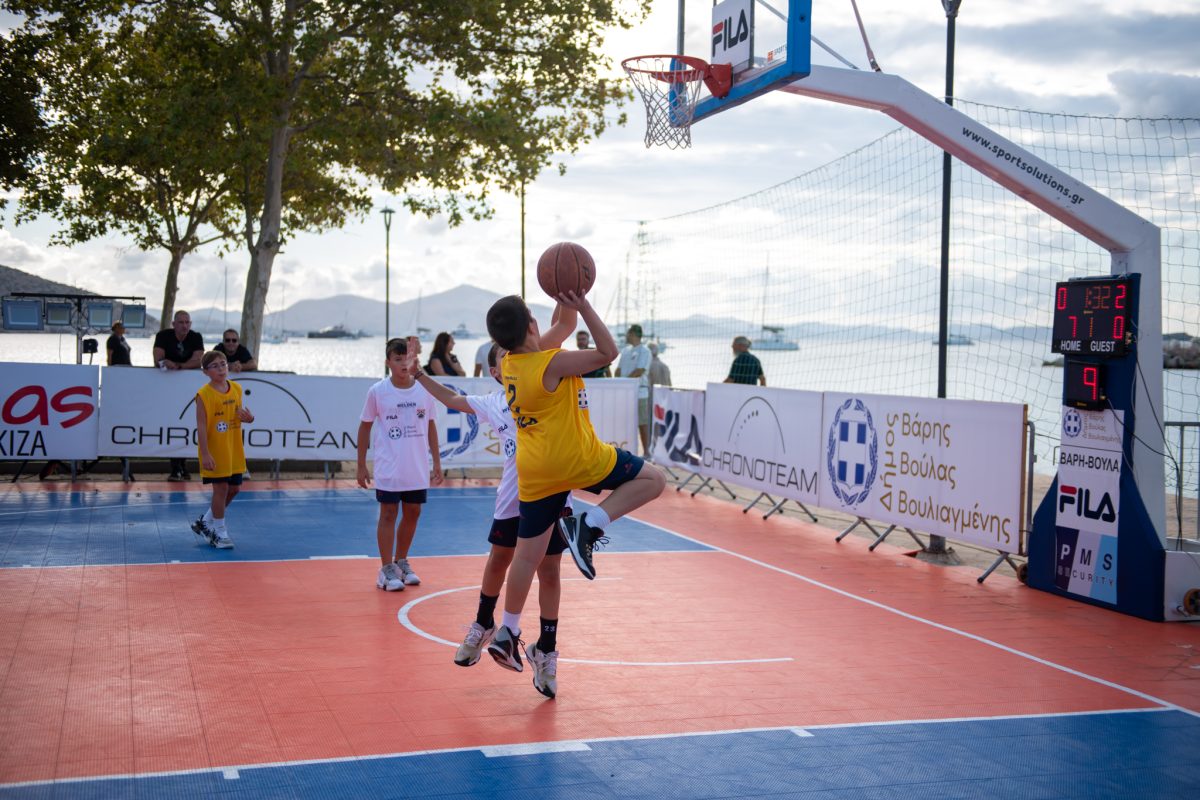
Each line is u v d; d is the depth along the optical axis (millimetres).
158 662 5742
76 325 16859
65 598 7176
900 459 9930
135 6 18906
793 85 7480
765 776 4367
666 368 17203
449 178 20875
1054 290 8289
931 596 8203
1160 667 6324
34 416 13383
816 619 7320
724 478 13367
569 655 6188
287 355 144125
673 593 8047
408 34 18766
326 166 23094
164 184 26188
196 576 8055
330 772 4227
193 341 14148
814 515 12297
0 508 11117
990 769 4543
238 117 19172
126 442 13719
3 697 5051
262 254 20188
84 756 4312
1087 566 8039
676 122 8320
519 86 19828
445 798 4004
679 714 5148
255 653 5996
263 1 18438
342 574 8336
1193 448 10727
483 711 5094
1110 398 7879
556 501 5027
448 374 15695
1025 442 8469
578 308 4711
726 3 7988
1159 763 4688
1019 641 6863
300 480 14570
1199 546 7965
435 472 7992
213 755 4371
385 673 5688
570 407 4891
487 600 5461
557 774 4305
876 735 4938
